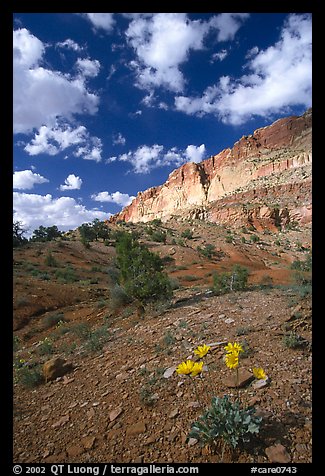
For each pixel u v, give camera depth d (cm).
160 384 360
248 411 245
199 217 8838
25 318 1225
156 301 826
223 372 356
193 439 255
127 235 938
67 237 4478
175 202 16538
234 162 15588
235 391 314
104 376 441
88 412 344
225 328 521
